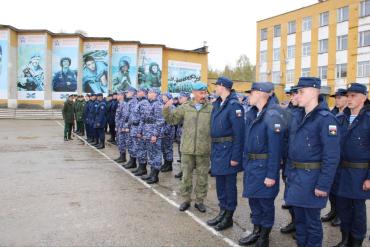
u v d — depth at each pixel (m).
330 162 3.84
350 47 36.72
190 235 5.04
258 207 4.75
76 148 13.30
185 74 32.84
